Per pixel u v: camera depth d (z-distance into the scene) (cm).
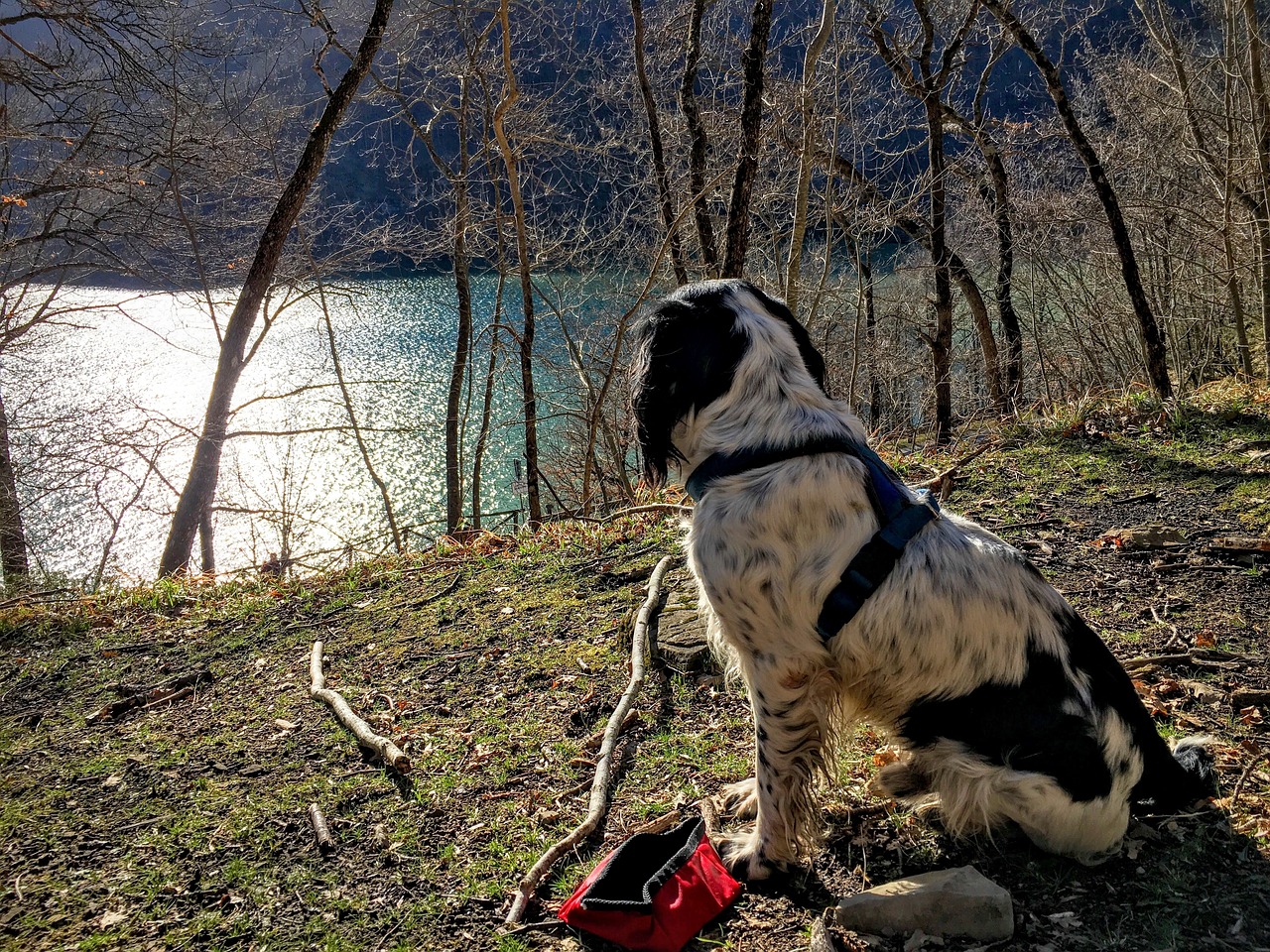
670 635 165
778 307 125
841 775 132
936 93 452
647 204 484
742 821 125
